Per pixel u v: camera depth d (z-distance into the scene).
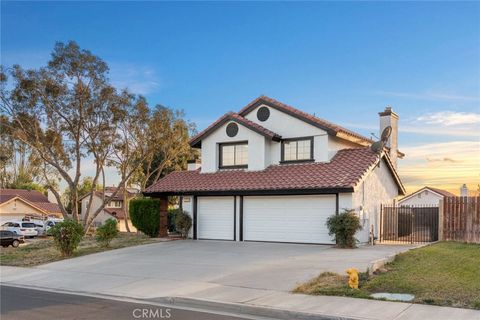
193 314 9.20
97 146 32.06
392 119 26.14
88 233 32.56
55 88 29.22
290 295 10.36
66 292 12.19
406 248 18.47
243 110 24.72
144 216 25.94
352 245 18.64
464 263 13.11
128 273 14.42
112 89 30.58
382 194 23.03
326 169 21.23
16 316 9.05
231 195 22.70
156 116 35.09
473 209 19.64
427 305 8.96
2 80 29.12
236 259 16.16
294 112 23.00
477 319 7.95
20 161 77.00
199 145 26.27
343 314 8.55
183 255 17.70
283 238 21.36
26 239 44.91
